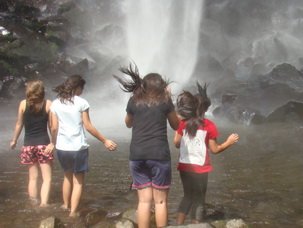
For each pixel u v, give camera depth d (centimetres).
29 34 1806
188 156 487
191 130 484
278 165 771
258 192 623
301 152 867
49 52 1742
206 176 487
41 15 2181
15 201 572
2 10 2059
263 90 1457
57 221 473
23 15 2052
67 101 530
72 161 526
